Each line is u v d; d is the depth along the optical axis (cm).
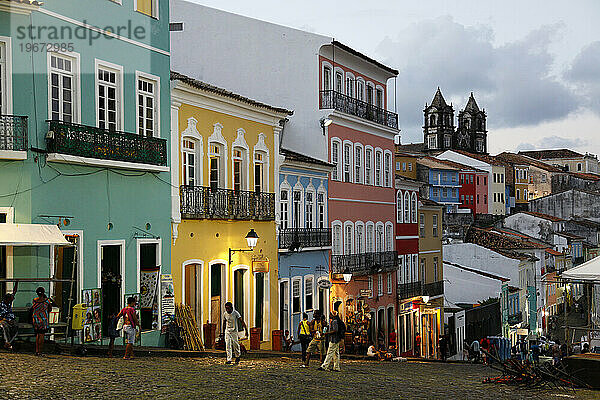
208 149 2886
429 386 1934
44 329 1877
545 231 9556
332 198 4097
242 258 3120
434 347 5328
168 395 1438
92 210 2261
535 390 1919
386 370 2469
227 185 3031
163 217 2589
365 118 4525
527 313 6975
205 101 2853
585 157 17100
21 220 2030
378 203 4728
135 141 2400
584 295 9719
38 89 2083
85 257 2227
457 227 7800
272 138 3397
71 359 1873
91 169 2259
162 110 2603
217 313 2952
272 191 3391
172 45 4144
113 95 2388
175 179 2661
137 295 2452
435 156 13300
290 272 3553
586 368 1992
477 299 5969
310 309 3772
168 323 2555
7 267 2023
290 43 4128
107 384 1512
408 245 5197
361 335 3975
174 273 2644
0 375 1523
